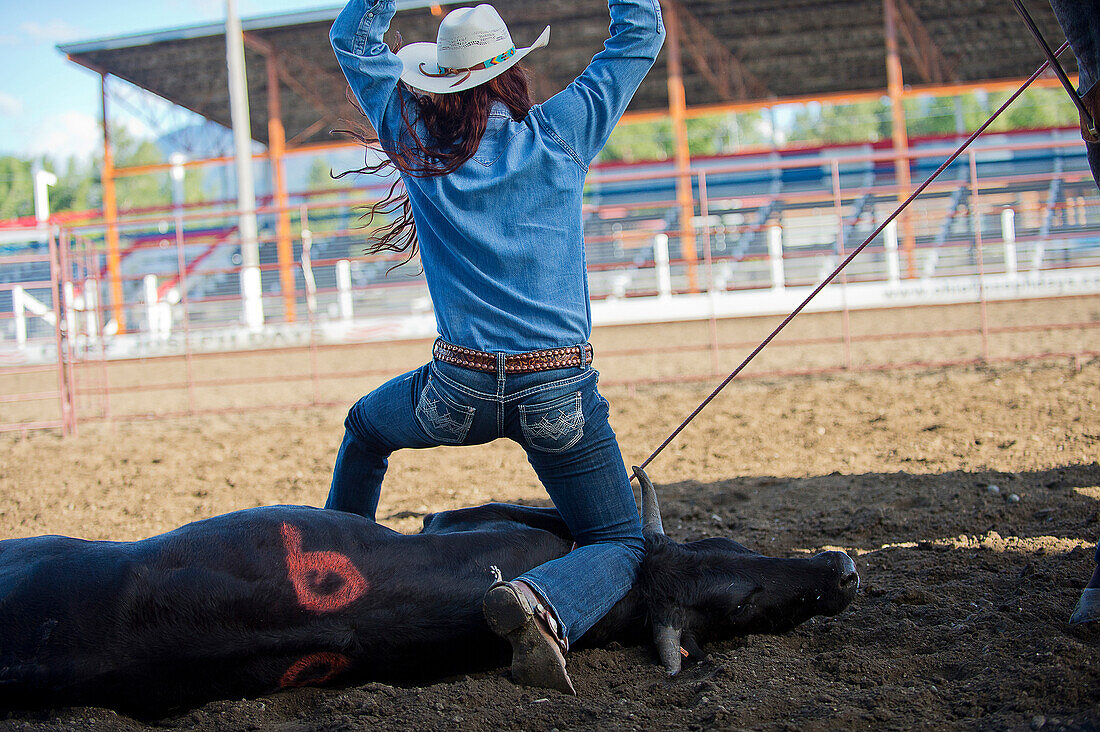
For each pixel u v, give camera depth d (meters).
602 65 3.10
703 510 5.46
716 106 28.20
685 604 3.27
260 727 2.67
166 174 60.97
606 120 3.08
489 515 3.50
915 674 2.92
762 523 5.09
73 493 7.02
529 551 3.29
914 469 6.04
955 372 10.16
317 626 2.82
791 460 6.68
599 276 23.92
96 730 2.58
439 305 2.97
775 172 29.50
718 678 2.94
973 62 29.42
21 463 8.43
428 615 2.98
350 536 2.99
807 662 3.06
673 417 8.65
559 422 2.91
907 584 3.89
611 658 3.22
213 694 2.79
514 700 2.82
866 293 15.00
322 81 27.12
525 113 3.07
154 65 25.23
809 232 25.31
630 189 29.92
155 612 2.67
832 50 28.09
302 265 10.92
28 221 22.67
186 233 28.30
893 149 28.75
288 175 40.94
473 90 2.95
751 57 28.56
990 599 3.57
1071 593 3.44
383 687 2.88
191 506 6.41
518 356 2.86
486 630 3.08
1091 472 5.48
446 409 2.93
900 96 23.77
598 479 3.06
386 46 3.08
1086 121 2.97
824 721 2.55
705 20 25.20
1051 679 2.58
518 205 2.93
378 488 3.45
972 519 4.80
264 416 10.86
